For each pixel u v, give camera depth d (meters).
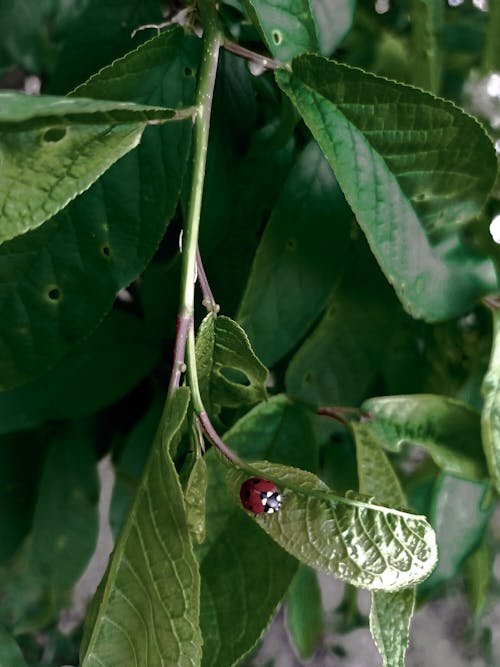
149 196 0.20
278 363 0.26
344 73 0.19
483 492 0.25
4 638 0.26
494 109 0.29
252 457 0.21
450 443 0.22
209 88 0.19
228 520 0.19
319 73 0.19
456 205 0.21
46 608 0.32
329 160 0.19
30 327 0.20
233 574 0.19
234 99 0.23
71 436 0.28
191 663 0.16
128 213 0.20
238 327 0.18
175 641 0.16
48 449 0.28
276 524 0.17
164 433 0.16
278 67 0.19
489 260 0.22
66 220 0.20
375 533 0.17
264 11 0.19
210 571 0.19
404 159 0.20
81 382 0.25
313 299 0.22
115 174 0.20
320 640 0.46
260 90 0.25
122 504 0.28
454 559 0.25
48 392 0.25
